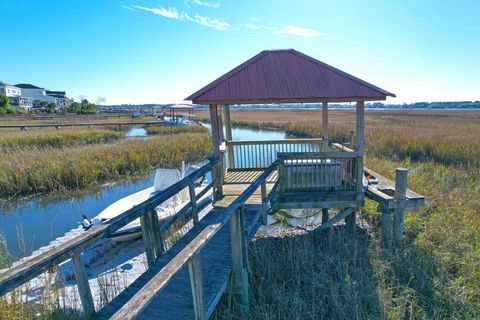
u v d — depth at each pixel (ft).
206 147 59.21
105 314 9.36
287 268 15.83
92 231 9.05
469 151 43.70
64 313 11.68
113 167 42.14
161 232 13.20
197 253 7.83
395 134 62.23
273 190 17.89
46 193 34.88
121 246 19.94
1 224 26.71
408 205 18.13
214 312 12.12
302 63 19.62
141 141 60.13
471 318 12.30
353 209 19.66
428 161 43.34
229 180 23.09
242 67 19.62
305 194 19.08
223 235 15.38
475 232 18.70
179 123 104.99
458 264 15.83
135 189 36.99
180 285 11.17
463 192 26.16
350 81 17.95
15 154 43.06
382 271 14.94
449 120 114.62
